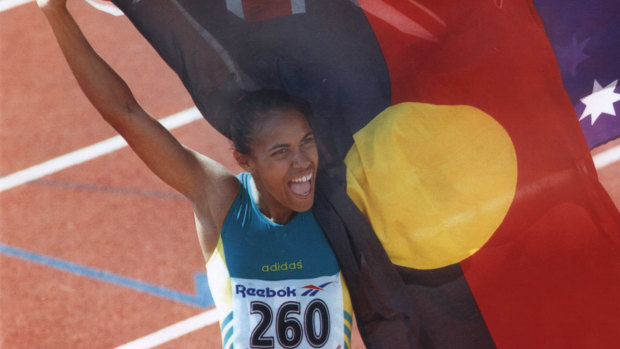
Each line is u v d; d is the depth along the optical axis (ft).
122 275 54.34
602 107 36.65
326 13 35.94
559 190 36.40
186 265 54.60
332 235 35.42
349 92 35.94
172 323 51.90
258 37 35.91
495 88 36.35
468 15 36.22
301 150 34.45
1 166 62.34
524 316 36.73
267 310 34.32
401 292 36.35
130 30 70.54
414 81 36.22
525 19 36.42
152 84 66.74
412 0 36.06
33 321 52.34
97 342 51.29
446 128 36.22
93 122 64.59
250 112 34.50
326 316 34.58
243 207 35.37
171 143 35.29
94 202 58.95
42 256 55.77
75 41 34.37
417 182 36.04
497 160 36.29
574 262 36.40
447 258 36.35
